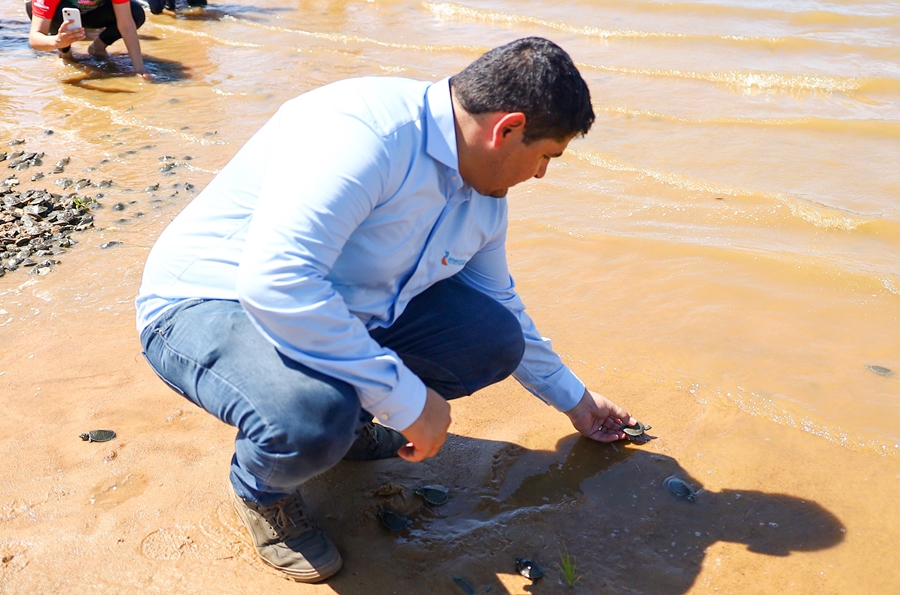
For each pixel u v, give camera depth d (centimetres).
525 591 204
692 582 205
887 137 540
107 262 379
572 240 399
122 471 244
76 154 523
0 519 225
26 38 823
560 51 172
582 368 296
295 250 164
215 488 237
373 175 169
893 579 204
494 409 276
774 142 535
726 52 746
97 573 208
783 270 363
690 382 286
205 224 193
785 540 217
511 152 176
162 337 194
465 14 908
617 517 227
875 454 248
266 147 185
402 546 217
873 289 346
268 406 176
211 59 751
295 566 205
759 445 253
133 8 761
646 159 508
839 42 752
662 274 363
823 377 286
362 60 741
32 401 278
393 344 216
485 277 229
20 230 411
